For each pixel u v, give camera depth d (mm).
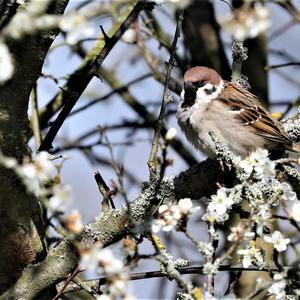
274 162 6754
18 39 6926
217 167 7879
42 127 11648
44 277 7766
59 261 7750
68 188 5633
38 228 7973
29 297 7805
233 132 10398
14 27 5910
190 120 10531
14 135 7336
